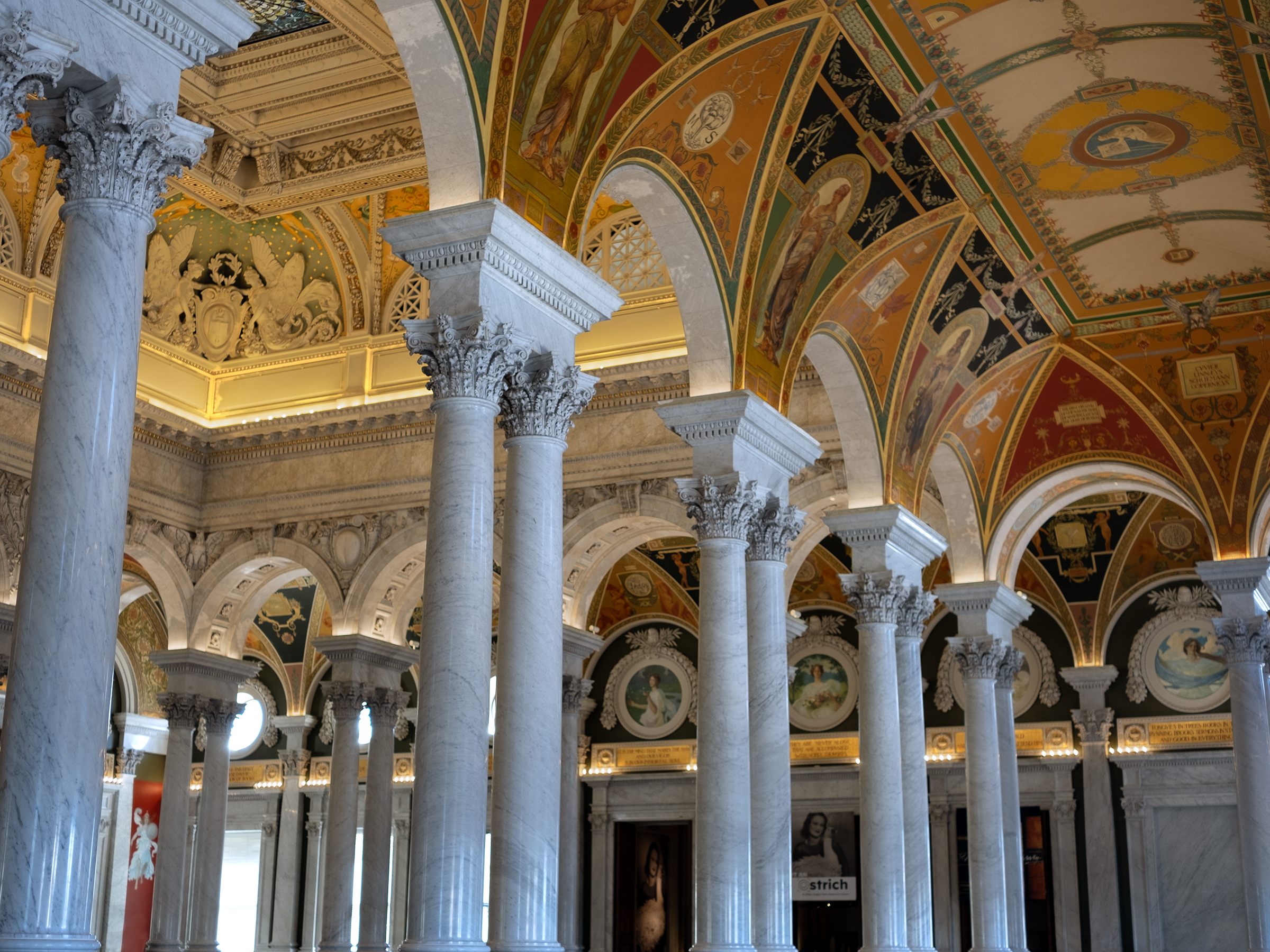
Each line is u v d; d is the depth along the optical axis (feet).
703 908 47.44
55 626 25.63
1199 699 99.19
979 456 77.87
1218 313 69.21
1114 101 53.67
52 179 83.92
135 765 119.03
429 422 88.74
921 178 57.52
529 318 40.11
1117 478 79.51
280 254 94.94
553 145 42.19
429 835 34.94
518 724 37.81
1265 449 71.51
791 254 55.21
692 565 111.34
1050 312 70.79
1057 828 100.78
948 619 108.27
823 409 79.10
